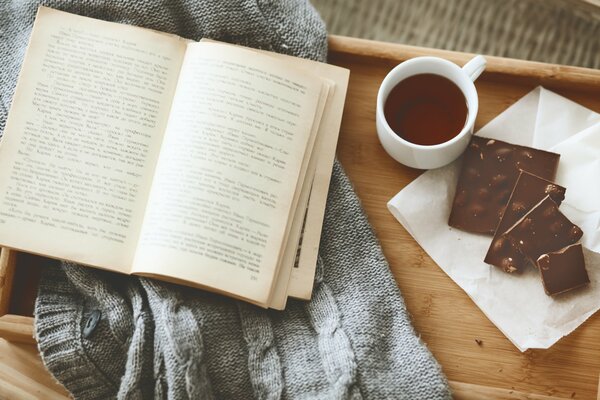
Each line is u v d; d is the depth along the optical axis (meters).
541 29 0.99
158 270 0.73
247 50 0.76
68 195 0.75
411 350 0.74
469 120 0.75
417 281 0.78
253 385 0.74
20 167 0.75
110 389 0.75
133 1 0.79
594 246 0.77
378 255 0.77
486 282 0.77
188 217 0.74
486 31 1.00
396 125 0.78
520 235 0.77
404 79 0.77
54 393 0.79
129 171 0.75
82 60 0.76
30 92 0.76
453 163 0.79
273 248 0.74
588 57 0.98
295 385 0.73
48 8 0.77
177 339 0.72
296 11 0.81
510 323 0.76
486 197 0.78
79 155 0.75
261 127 0.75
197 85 0.76
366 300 0.75
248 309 0.75
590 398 0.75
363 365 0.73
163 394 0.73
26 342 0.79
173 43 0.77
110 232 0.74
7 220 0.74
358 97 0.81
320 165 0.78
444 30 1.01
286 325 0.76
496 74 0.80
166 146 0.75
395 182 0.80
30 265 0.78
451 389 0.74
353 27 1.02
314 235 0.76
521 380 0.76
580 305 0.76
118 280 0.77
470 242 0.78
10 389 0.79
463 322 0.77
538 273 0.77
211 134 0.75
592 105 0.81
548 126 0.80
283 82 0.76
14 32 0.81
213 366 0.74
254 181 0.75
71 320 0.75
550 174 0.78
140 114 0.76
